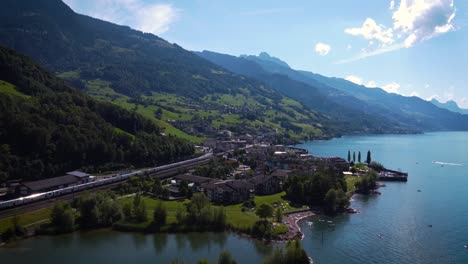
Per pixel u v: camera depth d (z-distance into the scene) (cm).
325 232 16688
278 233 15762
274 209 19288
